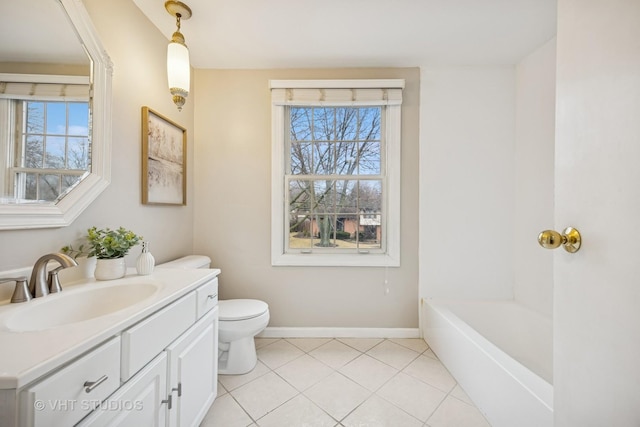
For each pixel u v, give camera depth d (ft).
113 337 2.45
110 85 4.19
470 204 7.11
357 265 7.10
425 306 6.99
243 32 5.73
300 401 4.76
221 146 7.13
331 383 5.26
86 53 3.83
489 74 7.04
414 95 7.08
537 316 6.19
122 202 4.64
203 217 7.14
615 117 1.86
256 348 6.60
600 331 1.96
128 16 4.77
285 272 7.20
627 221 1.78
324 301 7.20
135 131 4.96
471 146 7.07
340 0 4.85
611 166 1.90
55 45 3.42
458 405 4.70
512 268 7.11
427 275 7.16
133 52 4.90
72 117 3.66
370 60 6.77
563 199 2.34
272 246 7.11
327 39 5.96
